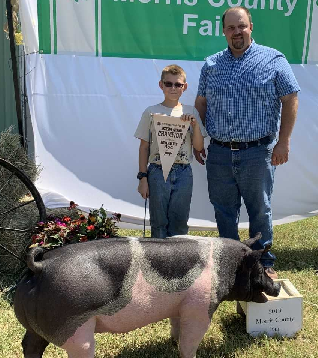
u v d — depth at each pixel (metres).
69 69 4.45
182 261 2.52
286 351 3.09
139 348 3.10
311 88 4.76
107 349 3.08
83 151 4.54
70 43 4.43
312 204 4.93
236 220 3.95
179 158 3.64
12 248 4.12
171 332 3.16
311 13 4.65
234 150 3.68
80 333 2.26
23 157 4.47
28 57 4.39
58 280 2.25
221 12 4.54
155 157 3.67
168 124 3.55
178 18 4.52
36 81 4.41
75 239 2.85
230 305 3.73
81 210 4.53
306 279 4.31
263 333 3.27
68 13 4.37
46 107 4.45
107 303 2.31
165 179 3.61
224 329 3.37
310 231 5.87
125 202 4.65
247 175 3.69
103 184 4.60
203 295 2.54
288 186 4.86
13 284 3.96
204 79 3.86
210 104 3.77
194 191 4.71
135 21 4.47
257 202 3.76
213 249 2.64
